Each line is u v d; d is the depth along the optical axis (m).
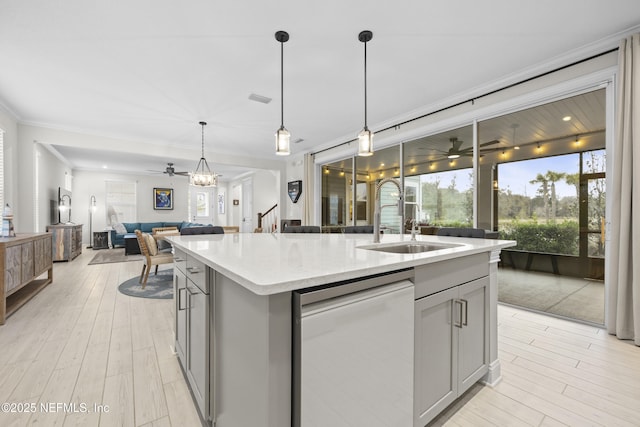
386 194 4.70
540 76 2.82
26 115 4.11
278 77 3.05
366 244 1.80
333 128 4.84
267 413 0.79
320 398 0.86
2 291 2.57
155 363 1.90
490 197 3.37
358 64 2.79
